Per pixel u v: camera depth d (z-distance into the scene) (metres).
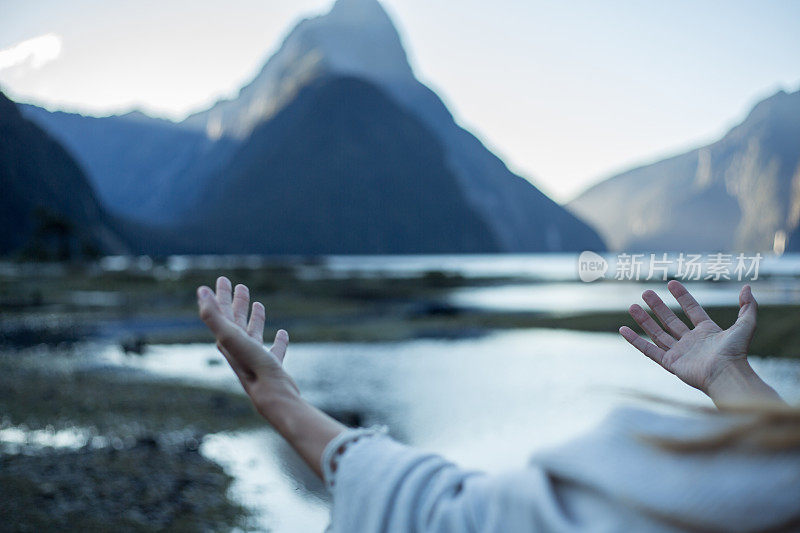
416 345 30.36
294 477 9.61
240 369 0.83
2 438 11.36
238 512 8.16
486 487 0.60
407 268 132.50
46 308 43.06
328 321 39.47
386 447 0.70
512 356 27.12
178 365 22.50
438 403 17.50
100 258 119.81
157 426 12.82
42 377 18.81
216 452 10.97
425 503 0.63
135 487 8.80
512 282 82.81
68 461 9.78
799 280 48.16
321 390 19.34
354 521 0.66
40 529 7.24
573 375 22.16
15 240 152.62
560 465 0.54
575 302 53.19
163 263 118.69
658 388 18.16
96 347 26.94
